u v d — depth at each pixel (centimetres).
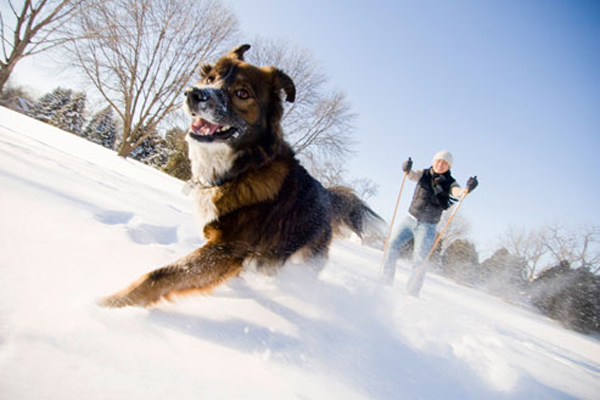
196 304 166
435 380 151
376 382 131
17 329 86
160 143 3716
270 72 258
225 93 228
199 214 228
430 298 469
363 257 681
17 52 1423
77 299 119
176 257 216
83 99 4538
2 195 191
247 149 232
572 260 1744
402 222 473
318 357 137
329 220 318
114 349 94
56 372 76
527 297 1226
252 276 240
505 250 1748
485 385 164
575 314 1028
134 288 144
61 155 571
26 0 1380
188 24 1973
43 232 166
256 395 95
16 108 4384
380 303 261
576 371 294
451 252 1616
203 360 106
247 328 146
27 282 115
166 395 82
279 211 237
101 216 249
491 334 312
